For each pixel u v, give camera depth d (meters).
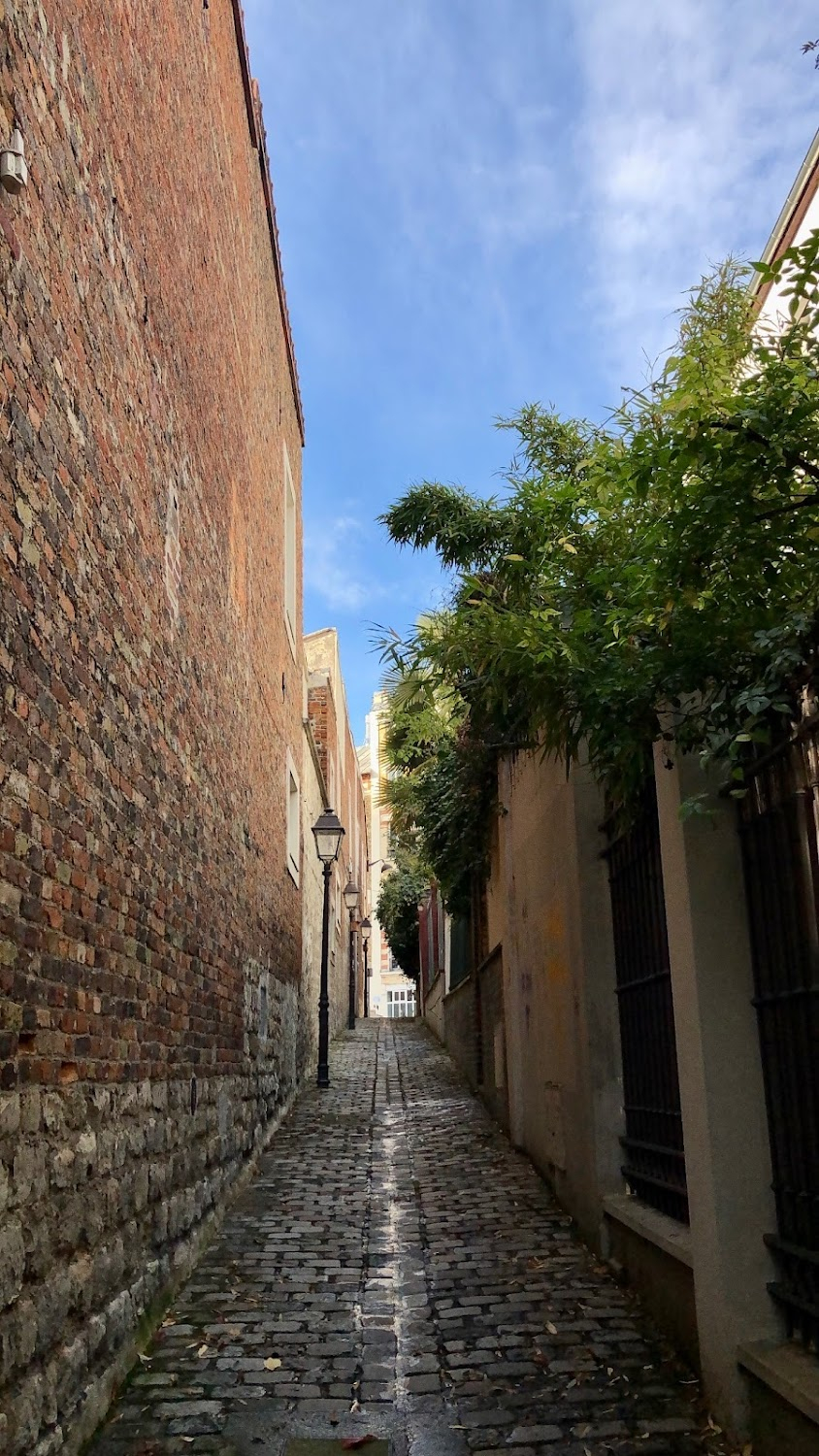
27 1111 3.49
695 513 3.51
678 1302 4.88
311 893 18.45
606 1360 4.72
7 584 3.35
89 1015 4.27
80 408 4.24
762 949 4.28
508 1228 7.12
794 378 3.36
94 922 4.39
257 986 10.17
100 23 4.67
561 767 7.48
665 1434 3.99
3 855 3.30
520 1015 9.96
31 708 3.60
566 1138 7.52
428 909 27.38
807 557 3.54
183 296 6.92
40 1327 3.51
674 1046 5.40
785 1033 4.05
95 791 4.43
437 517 9.46
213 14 8.79
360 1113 13.02
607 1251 6.27
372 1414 4.18
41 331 3.73
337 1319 5.31
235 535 9.36
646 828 5.88
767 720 3.92
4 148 3.30
